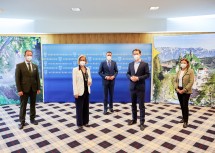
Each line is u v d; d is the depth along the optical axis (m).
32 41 5.50
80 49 5.56
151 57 5.52
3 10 4.23
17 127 3.81
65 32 5.45
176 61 5.25
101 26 5.39
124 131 3.56
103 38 5.62
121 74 5.61
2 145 3.07
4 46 5.40
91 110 4.91
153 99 5.62
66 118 4.32
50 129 3.70
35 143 3.13
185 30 5.24
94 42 5.64
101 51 5.55
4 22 5.31
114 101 5.70
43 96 5.74
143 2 3.70
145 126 3.78
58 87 5.68
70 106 5.30
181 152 2.80
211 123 3.93
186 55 5.15
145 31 5.37
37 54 5.57
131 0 3.57
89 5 3.89
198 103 5.20
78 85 3.60
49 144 3.10
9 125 3.92
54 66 5.62
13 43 5.43
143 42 5.57
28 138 3.32
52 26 5.41
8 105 5.49
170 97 5.41
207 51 4.97
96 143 3.11
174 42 5.24
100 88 5.67
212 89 5.05
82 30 5.42
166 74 5.39
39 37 5.53
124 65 5.57
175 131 3.54
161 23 5.29
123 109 4.99
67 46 5.55
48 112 4.76
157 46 5.43
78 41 5.64
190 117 4.30
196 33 5.23
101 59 5.58
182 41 5.16
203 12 4.54
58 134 3.47
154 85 5.57
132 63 3.68
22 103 3.80
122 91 5.66
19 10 4.25
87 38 5.63
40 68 5.63
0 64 5.43
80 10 4.29
